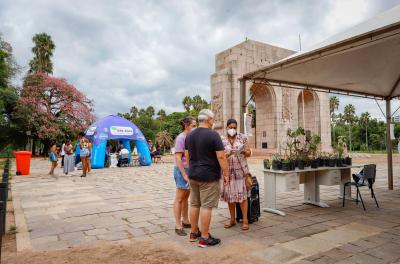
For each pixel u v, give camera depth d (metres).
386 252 3.92
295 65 6.47
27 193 8.82
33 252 3.98
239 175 4.98
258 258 3.75
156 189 9.54
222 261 3.66
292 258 3.74
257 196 5.52
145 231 4.93
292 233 4.78
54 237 4.64
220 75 28.11
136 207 6.79
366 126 73.62
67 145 14.27
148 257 3.79
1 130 36.78
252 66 28.83
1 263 3.59
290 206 6.83
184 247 4.15
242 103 7.41
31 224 5.39
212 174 4.11
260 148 30.83
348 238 4.51
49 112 35.53
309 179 7.00
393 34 4.68
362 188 9.32
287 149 6.79
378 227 5.09
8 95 32.66
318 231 4.89
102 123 18.66
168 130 65.88
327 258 3.73
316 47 6.00
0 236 3.46
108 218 5.80
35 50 40.94
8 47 25.73
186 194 4.93
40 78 35.81
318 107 33.41
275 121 29.72
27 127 35.44
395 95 9.73
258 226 5.20
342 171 7.62
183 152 4.77
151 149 27.88
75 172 15.44
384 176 12.66
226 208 6.61
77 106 37.09
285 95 30.62
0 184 4.72
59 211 6.42
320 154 6.95
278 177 6.09
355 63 7.02
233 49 28.28
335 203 7.15
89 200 7.68
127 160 19.50
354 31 5.62
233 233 4.80
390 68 7.51
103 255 3.87
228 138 5.13
